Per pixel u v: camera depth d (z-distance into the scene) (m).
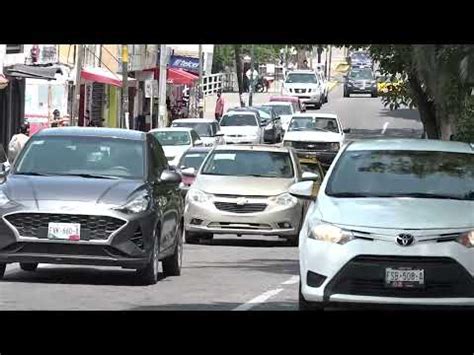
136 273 31.92
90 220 27.66
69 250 27.64
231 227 42.72
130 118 121.12
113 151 30.97
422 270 21.36
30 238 27.55
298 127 83.69
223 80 182.50
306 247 22.45
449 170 24.73
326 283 21.80
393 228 21.64
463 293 21.41
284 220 42.69
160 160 32.81
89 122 98.81
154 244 29.20
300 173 45.34
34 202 27.66
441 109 24.73
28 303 25.45
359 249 21.58
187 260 38.28
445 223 21.77
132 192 28.69
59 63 77.12
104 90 107.88
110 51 111.94
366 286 21.58
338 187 24.41
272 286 30.53
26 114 79.06
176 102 136.00
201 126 86.75
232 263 37.41
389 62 50.16
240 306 26.38
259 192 42.81
